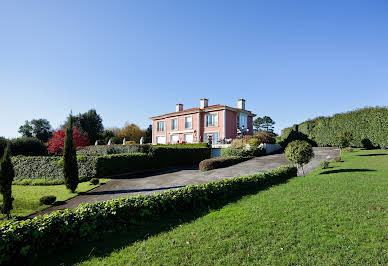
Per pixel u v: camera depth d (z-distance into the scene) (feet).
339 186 26.61
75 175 40.57
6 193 28.84
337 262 12.35
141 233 18.20
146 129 190.08
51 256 15.19
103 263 13.82
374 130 62.28
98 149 80.59
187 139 108.27
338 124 76.95
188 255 14.10
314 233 15.56
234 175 44.34
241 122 108.27
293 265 12.42
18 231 14.71
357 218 17.37
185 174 52.80
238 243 15.05
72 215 17.54
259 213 19.99
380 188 24.56
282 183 32.04
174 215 22.11
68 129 41.16
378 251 13.04
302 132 97.35
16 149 88.58
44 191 41.93
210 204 24.84
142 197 22.02
